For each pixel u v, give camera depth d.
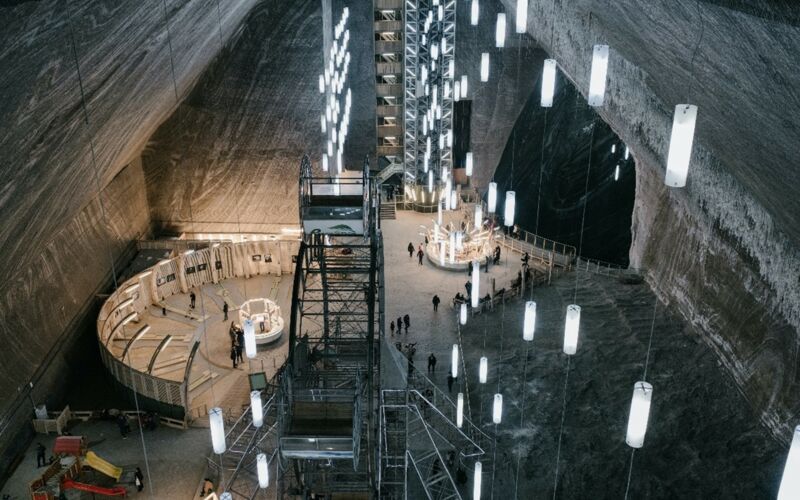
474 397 24.20
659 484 19.38
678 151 6.12
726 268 24.23
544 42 27.30
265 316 28.08
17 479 19.55
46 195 17.41
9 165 12.88
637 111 21.78
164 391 22.28
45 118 12.71
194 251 32.00
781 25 7.99
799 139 10.34
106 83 14.99
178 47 19.45
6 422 20.34
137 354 26.81
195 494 19.00
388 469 19.42
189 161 34.75
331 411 15.87
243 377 25.36
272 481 19.36
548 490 19.78
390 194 44.31
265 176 35.03
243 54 32.47
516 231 39.72
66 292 26.25
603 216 43.59
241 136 34.19
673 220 29.89
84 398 24.48
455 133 43.44
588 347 26.39
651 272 31.12
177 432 21.86
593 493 19.53
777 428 19.66
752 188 16.23
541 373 25.12
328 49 36.97
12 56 9.39
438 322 29.70
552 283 32.50
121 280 30.78
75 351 26.12
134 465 20.11
